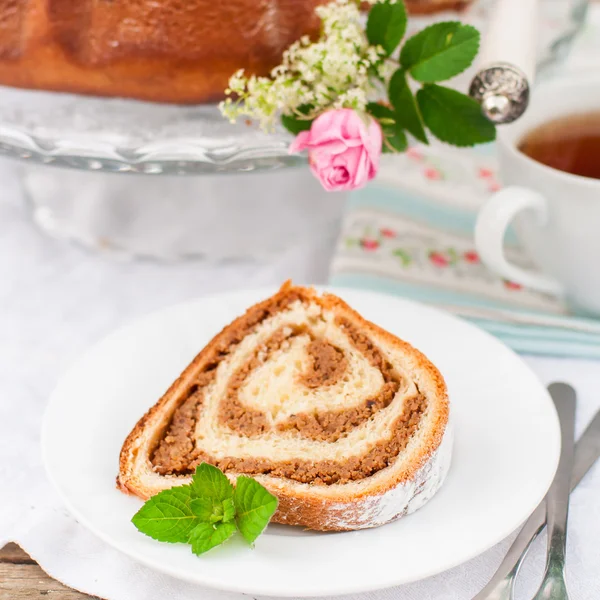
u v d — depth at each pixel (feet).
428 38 2.24
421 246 2.62
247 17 2.27
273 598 1.96
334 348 2.24
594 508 2.09
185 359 2.26
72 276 2.65
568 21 3.01
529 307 2.48
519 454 2.06
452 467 2.06
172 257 2.69
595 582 1.99
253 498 1.94
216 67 2.31
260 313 2.28
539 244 2.41
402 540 1.95
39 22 2.30
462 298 2.49
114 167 2.33
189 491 1.96
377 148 2.21
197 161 2.31
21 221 2.82
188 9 2.27
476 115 2.27
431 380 2.13
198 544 1.91
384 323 2.31
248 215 2.69
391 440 2.09
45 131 2.34
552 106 2.49
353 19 2.27
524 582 1.98
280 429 2.14
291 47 2.27
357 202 2.74
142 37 2.28
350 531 1.98
